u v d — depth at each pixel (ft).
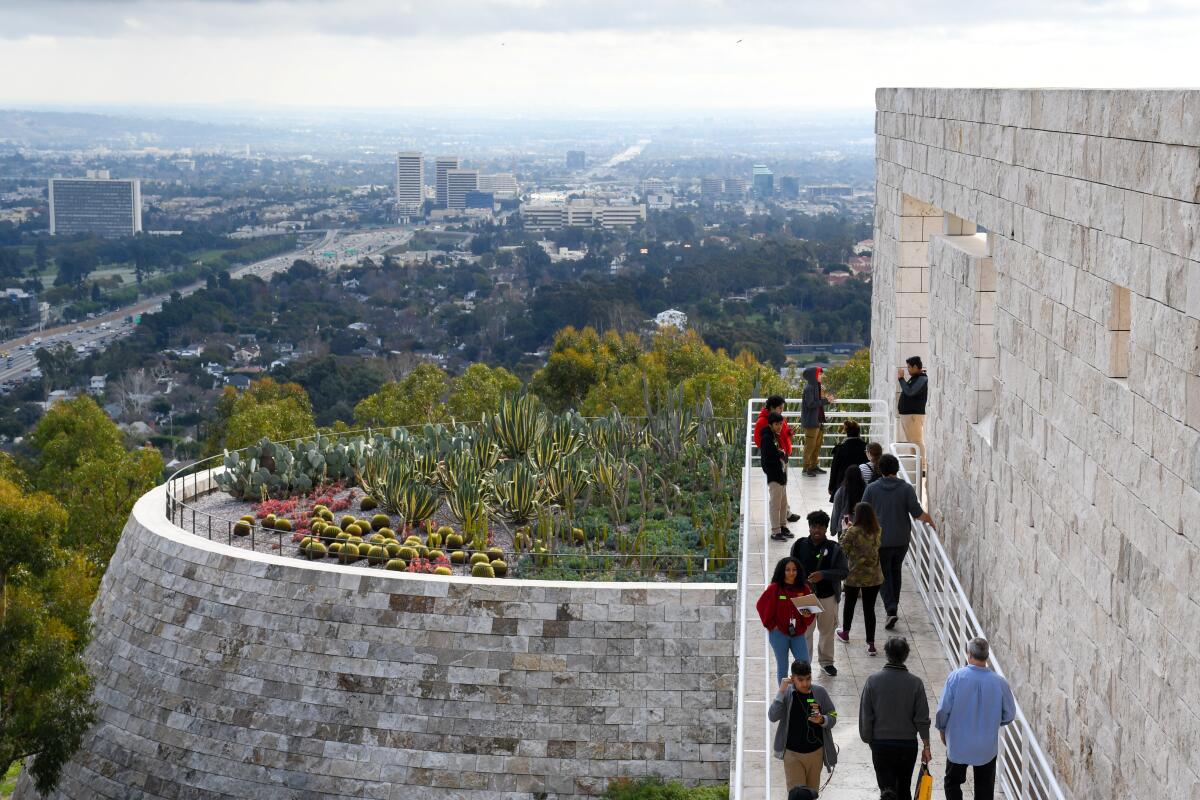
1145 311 28.81
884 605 46.11
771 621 37.91
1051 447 36.24
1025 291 38.78
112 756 61.72
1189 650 26.45
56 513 68.23
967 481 46.70
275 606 59.31
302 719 57.98
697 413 88.43
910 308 61.41
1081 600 33.68
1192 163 25.96
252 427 137.80
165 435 326.24
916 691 31.94
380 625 57.67
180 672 60.85
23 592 66.23
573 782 55.83
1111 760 31.32
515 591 57.06
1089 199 32.63
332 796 57.00
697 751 55.67
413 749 56.65
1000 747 36.27
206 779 59.00
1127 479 30.12
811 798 27.35
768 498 52.85
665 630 56.44
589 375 175.32
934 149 52.01
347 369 332.39
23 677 59.47
